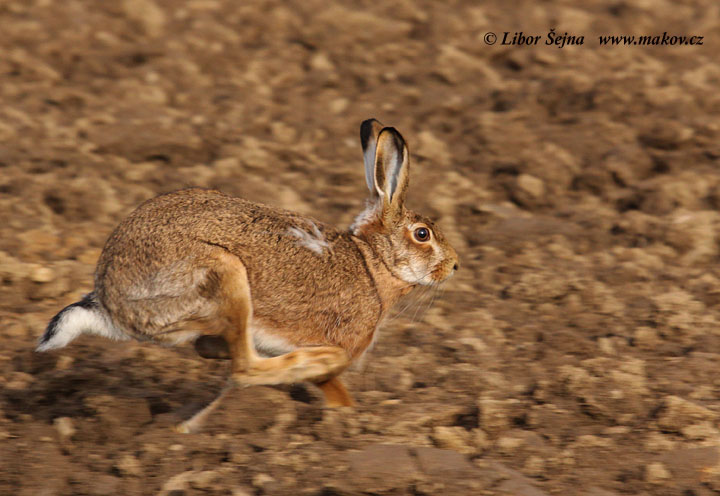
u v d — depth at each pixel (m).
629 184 25.11
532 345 17.75
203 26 35.16
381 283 15.49
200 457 13.71
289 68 32.41
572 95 29.47
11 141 25.97
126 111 28.47
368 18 35.62
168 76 31.36
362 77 31.83
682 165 25.69
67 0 36.66
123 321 14.02
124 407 14.59
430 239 15.80
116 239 14.18
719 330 18.06
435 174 25.48
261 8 36.91
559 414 15.01
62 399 15.46
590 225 23.00
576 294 19.53
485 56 33.66
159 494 12.81
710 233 21.84
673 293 19.22
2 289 18.84
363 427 14.59
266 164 25.64
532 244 22.12
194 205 14.36
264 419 14.64
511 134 27.39
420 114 29.19
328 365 14.48
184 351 17.20
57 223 22.00
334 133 27.98
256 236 14.09
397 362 16.86
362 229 15.65
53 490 12.88
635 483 13.12
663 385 15.94
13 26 33.88
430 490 12.68
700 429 14.27
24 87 29.84
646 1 37.25
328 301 14.61
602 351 17.41
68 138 26.39
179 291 13.60
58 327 14.09
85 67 31.69
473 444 14.30
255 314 14.12
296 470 13.19
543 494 12.63
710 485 12.98
